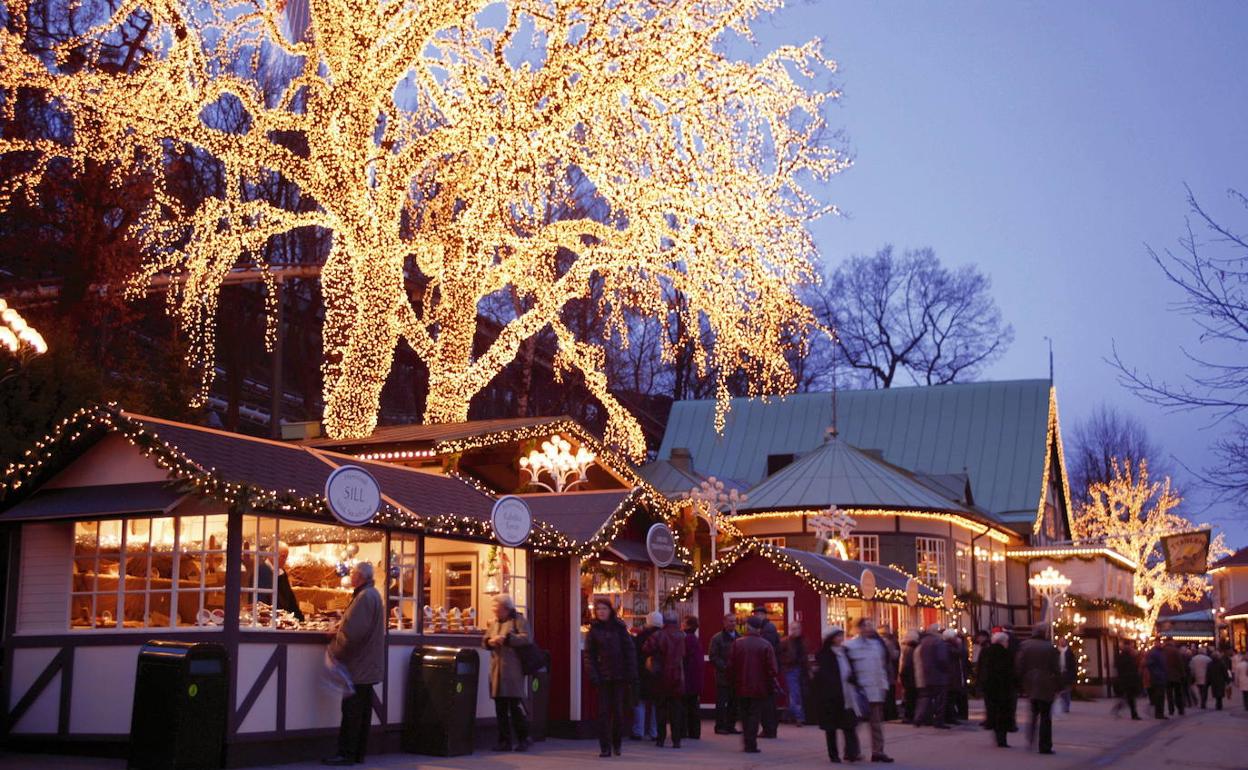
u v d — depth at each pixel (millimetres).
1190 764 18969
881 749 18031
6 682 15992
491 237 29484
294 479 16328
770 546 29438
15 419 21672
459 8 26000
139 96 27219
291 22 28438
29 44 34000
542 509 23297
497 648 18594
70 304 33688
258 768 15016
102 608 15836
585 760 17297
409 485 19141
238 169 29125
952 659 27359
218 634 15023
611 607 18375
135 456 15906
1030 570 58250
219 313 45781
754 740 19344
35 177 31000
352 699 15633
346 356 28828
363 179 27938
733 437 63750
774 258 27719
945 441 61844
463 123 27703
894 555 47688
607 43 26219
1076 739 24062
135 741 14164
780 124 27109
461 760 16906
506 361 30859
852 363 79875
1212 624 94125
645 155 27578
